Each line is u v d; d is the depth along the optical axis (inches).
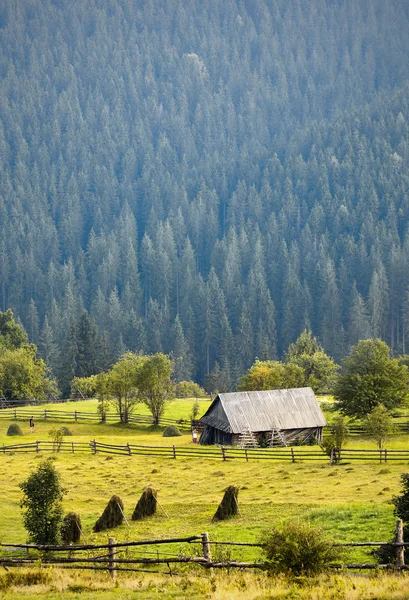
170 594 1547.7
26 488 2396.7
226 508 2652.6
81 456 4355.3
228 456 4136.3
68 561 1952.5
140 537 2487.7
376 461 3784.5
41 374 7785.4
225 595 1478.8
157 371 5954.7
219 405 5088.6
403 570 1654.8
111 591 1620.3
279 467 3754.9
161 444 4840.1
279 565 1647.4
